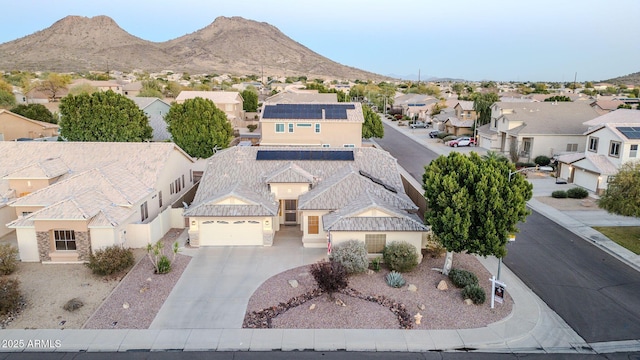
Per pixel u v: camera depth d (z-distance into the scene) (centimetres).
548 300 2091
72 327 1808
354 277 2286
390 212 2508
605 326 1870
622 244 2775
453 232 2150
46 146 3331
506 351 1694
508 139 5731
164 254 2588
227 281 2239
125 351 1659
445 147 6462
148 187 2986
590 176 4075
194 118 4756
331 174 3170
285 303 2009
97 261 2245
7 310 1888
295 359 1622
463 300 2061
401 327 1831
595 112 5844
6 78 13125
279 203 3016
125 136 4581
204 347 1688
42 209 2420
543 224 3173
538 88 16050
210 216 2655
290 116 4722
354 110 4881
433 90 14750
